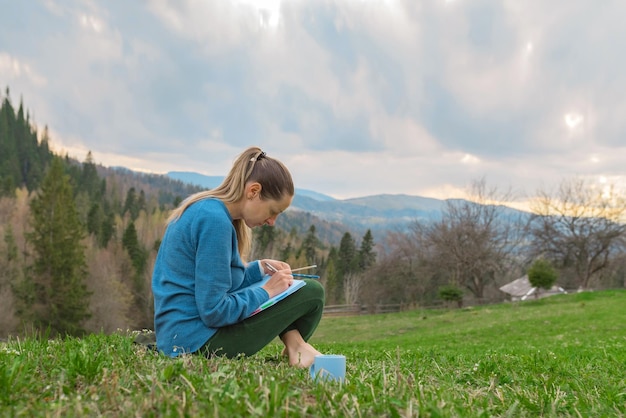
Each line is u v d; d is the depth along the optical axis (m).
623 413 2.46
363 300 52.69
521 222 45.00
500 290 49.47
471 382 3.37
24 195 76.88
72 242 43.44
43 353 2.94
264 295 3.12
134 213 102.12
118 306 49.66
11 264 43.06
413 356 5.49
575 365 4.56
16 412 1.81
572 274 47.62
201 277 2.96
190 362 2.62
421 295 48.16
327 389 2.27
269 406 1.88
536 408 2.47
